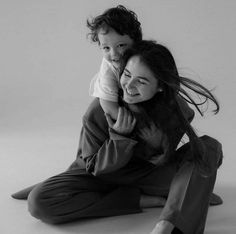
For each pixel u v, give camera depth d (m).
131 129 1.56
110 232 1.59
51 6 3.19
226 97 3.04
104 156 1.59
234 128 2.66
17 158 2.33
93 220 1.68
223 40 3.07
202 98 2.98
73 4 3.17
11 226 1.64
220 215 1.71
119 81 1.51
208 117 2.82
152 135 1.57
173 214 1.40
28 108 3.17
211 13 3.04
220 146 1.59
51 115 3.04
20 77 3.32
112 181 1.72
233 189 1.95
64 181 1.64
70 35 3.22
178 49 3.13
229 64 3.09
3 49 3.30
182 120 1.49
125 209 1.72
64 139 2.62
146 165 1.71
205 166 1.48
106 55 1.52
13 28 3.26
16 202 1.84
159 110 1.50
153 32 3.12
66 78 3.28
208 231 1.59
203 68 3.12
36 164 2.25
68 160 2.30
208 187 1.49
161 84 1.43
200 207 1.46
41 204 1.58
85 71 3.26
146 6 3.09
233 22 3.04
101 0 3.13
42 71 3.29
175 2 3.06
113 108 1.55
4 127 2.85
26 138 2.64
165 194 1.79
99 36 1.49
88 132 1.64
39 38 3.25
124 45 1.48
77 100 3.23
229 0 3.01
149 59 1.37
